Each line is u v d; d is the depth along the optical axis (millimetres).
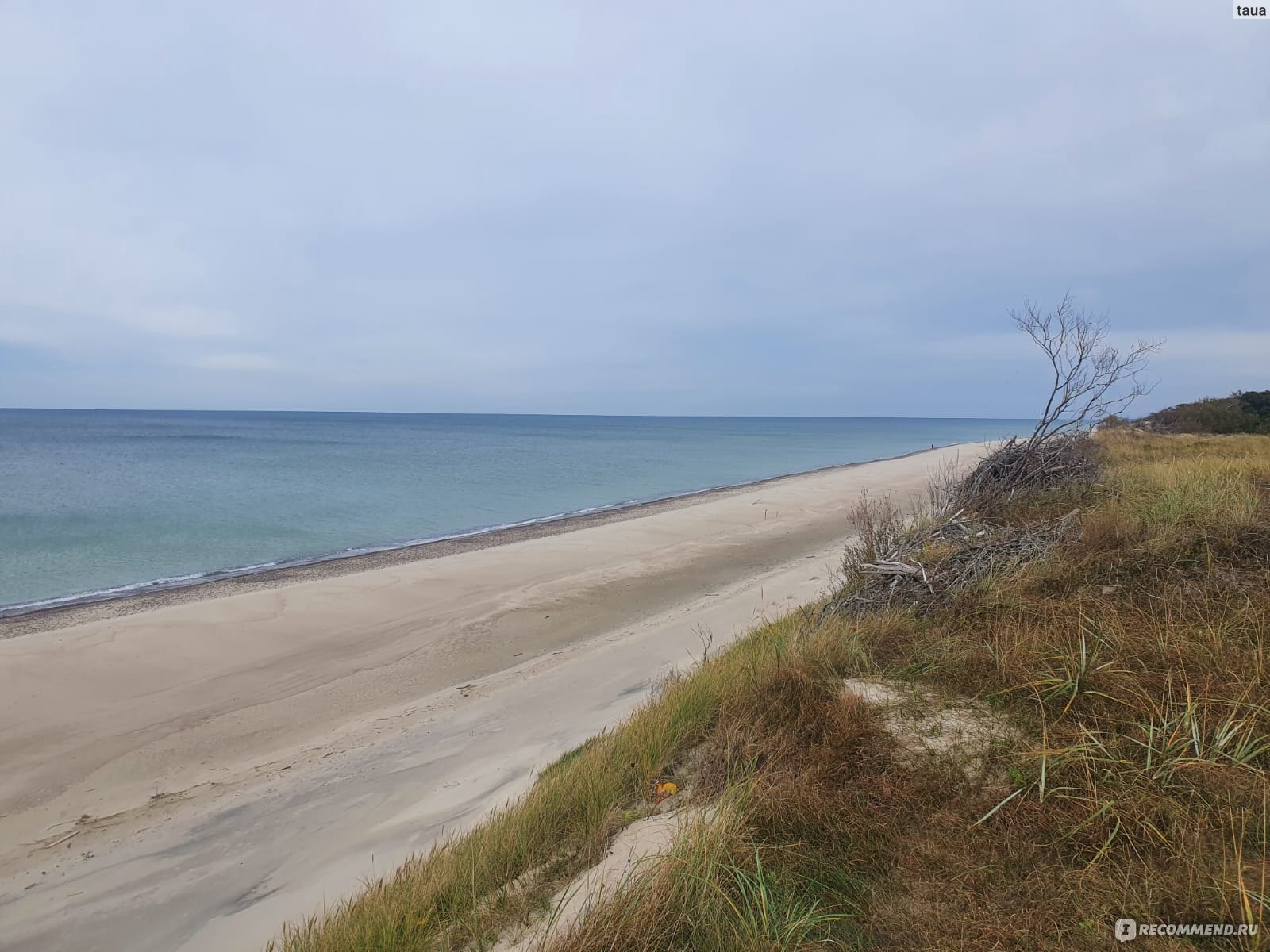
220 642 9148
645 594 11484
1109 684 3428
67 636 9148
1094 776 2805
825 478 29250
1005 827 2684
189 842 4754
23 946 3762
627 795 3721
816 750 3438
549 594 11523
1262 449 13656
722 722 4059
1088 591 4668
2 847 4922
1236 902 2066
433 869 3340
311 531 19203
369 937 2762
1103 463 10945
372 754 5984
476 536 17984
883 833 2773
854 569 6941
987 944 2121
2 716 6988
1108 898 2211
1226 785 2570
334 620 10156
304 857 4336
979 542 6504
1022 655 3938
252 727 6871
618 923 2371
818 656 4523
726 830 2801
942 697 3842
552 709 6395
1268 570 4258
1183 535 4980
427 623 10102
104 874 4445
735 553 14531
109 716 7086
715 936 2311
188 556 15633
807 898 2518
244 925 3582
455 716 6645
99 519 20734
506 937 2680
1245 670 3252
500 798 4461
